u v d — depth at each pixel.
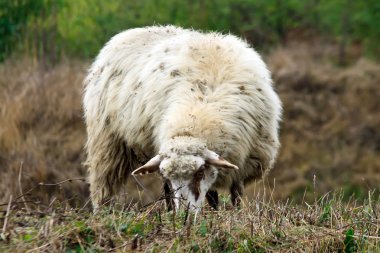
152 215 22.55
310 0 96.50
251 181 29.75
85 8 74.56
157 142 28.30
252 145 28.28
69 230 20.78
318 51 89.81
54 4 69.31
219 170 27.42
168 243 20.83
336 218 23.22
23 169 47.69
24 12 68.19
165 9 83.00
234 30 90.00
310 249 21.08
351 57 93.19
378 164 70.12
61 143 53.47
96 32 73.25
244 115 27.41
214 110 26.66
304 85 79.62
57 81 60.12
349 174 69.06
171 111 26.81
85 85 34.50
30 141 51.94
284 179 67.00
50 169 48.25
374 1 96.25
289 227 22.48
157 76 28.55
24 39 67.75
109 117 31.31
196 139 25.59
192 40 28.94
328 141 73.12
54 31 68.19
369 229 22.23
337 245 21.44
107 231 21.19
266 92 28.59
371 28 95.81
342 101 78.12
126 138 30.47
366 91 79.38
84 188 46.69
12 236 20.78
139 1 80.75
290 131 74.19
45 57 65.94
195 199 25.03
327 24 96.00
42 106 56.09
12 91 58.56
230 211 23.53
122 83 30.78
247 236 21.41
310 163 69.44
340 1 96.38
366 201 25.73
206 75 27.62
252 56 29.11
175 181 25.08
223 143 26.48
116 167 31.95
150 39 31.28
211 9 88.00
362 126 75.06
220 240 21.09
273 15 92.81
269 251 21.00
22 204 24.11
